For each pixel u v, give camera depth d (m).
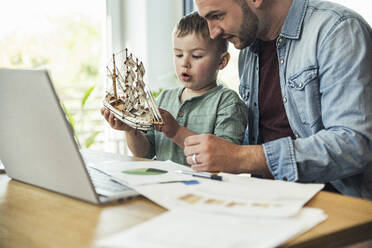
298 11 1.15
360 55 1.02
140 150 1.32
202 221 0.53
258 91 1.29
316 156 0.91
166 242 0.46
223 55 1.35
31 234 0.51
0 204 0.65
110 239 0.48
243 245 0.45
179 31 1.31
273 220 0.54
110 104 1.11
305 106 1.14
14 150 0.75
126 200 0.65
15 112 0.69
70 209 0.61
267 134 1.29
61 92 3.03
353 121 0.96
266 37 1.25
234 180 0.75
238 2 1.14
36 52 3.38
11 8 2.73
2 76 0.69
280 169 0.90
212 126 1.29
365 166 0.95
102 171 0.82
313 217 0.56
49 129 0.63
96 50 3.92
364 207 0.63
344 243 0.54
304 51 1.13
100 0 2.52
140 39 2.50
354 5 1.72
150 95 1.06
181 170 0.84
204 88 1.36
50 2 2.70
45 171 0.70
